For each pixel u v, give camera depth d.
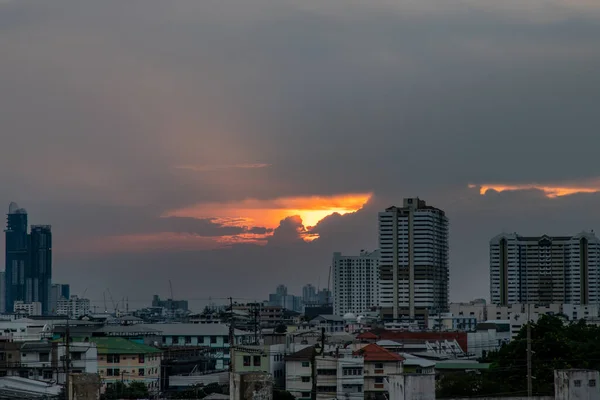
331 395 192.88
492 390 157.62
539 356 179.62
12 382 167.00
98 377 68.81
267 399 68.00
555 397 75.19
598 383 75.06
